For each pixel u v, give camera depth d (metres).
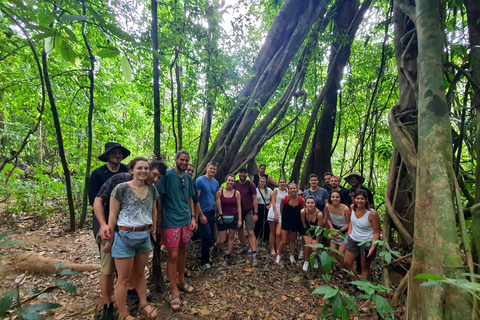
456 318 1.41
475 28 2.36
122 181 2.22
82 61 4.39
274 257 3.93
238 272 3.35
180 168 2.62
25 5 0.87
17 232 4.30
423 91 1.97
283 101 5.44
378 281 3.13
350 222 3.17
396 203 3.35
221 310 2.48
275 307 2.58
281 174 7.91
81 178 6.04
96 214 2.06
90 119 4.35
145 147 9.10
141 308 2.29
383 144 5.36
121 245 2.02
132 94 7.71
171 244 2.48
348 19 5.53
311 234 3.56
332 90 5.60
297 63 5.75
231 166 5.00
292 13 5.33
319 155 5.66
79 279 2.87
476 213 1.98
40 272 2.93
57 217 5.22
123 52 1.00
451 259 1.51
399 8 3.04
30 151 7.61
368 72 5.71
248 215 3.91
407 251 3.40
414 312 1.68
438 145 1.78
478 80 2.32
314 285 3.06
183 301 2.58
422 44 2.07
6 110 5.55
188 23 3.04
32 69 4.68
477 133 2.23
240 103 4.94
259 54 5.31
